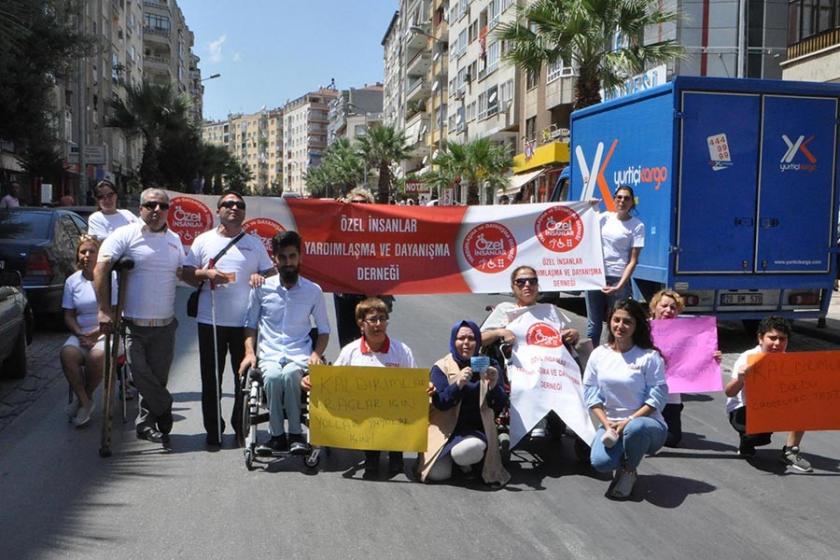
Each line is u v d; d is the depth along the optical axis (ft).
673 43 72.18
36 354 32.24
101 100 163.22
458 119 188.85
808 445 20.95
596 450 16.89
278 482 17.33
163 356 19.83
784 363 18.31
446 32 206.49
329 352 32.50
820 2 68.28
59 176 92.07
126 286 19.43
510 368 18.95
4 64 44.37
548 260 24.06
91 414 23.13
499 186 134.82
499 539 14.34
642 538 14.49
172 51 276.21
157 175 157.58
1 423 22.07
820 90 33.76
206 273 19.29
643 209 35.42
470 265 23.68
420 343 34.19
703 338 20.29
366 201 23.63
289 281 19.15
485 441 17.24
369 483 17.40
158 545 13.91
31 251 35.29
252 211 22.79
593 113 40.52
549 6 71.77
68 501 16.01
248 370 18.95
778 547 14.17
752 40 103.55
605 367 17.30
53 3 54.44
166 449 19.69
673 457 19.74
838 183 34.53
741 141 33.45
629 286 27.35
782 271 34.27
